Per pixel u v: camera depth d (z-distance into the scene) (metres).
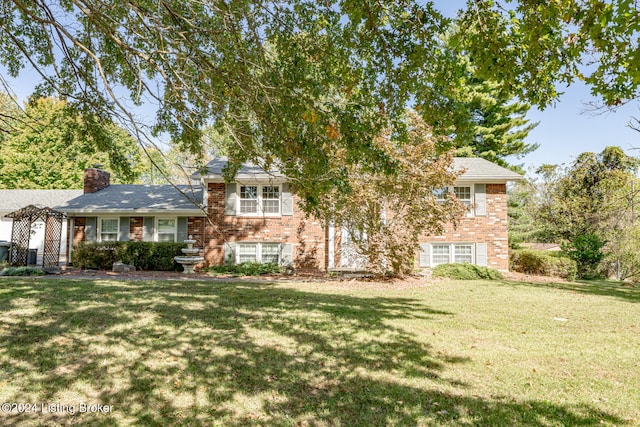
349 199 11.02
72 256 14.66
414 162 11.00
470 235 15.06
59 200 19.69
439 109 3.94
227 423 3.27
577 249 16.73
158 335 5.38
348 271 13.30
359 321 6.48
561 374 4.37
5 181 25.00
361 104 4.32
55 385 3.84
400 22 3.74
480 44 3.47
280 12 4.20
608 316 7.40
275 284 10.92
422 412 3.48
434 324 6.48
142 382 3.97
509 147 24.23
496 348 5.25
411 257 12.26
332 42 4.16
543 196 19.78
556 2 2.92
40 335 5.16
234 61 4.27
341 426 3.25
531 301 8.87
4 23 5.30
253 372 4.29
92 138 6.38
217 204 15.03
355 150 4.38
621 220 17.05
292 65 4.29
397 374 4.31
